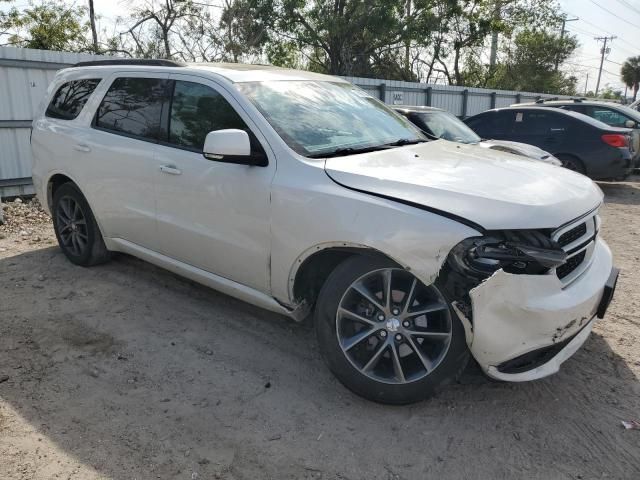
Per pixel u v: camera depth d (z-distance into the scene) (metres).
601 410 3.01
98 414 2.91
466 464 2.59
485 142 8.54
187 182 3.63
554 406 3.04
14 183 8.45
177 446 2.68
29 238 6.08
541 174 3.20
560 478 2.50
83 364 3.40
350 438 2.76
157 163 3.85
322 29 24.98
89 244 4.84
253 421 2.88
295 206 3.03
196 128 3.69
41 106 5.15
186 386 3.19
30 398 3.04
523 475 2.52
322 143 3.36
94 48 17.73
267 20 24.89
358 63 26.44
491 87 33.50
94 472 2.49
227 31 19.19
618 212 8.48
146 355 3.53
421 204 2.69
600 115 11.77
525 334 2.61
